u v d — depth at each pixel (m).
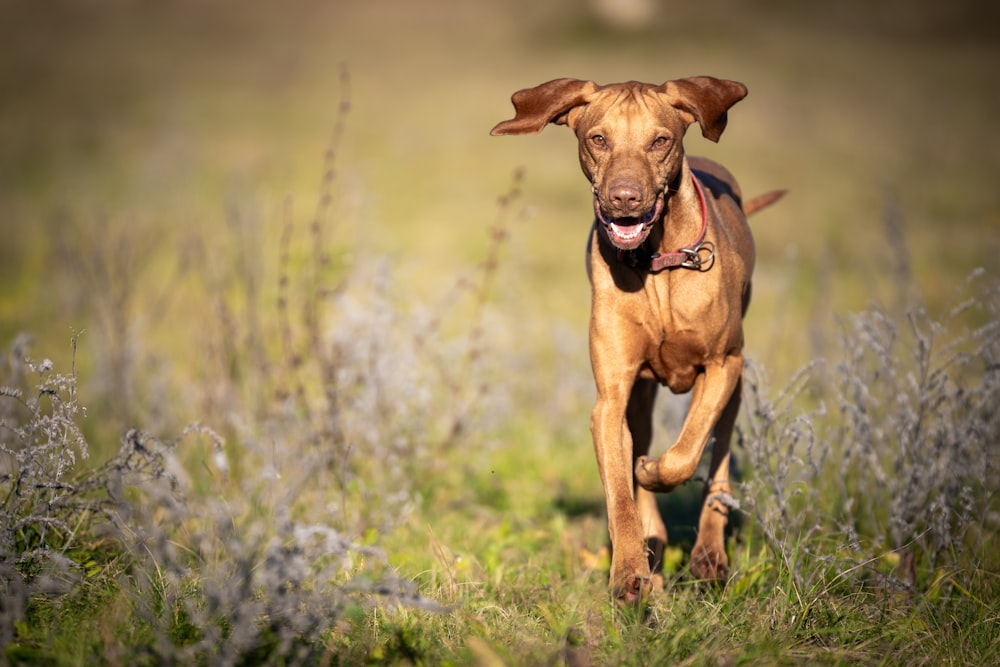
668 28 58.62
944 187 26.50
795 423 7.15
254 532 5.58
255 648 5.39
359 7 71.81
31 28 66.12
